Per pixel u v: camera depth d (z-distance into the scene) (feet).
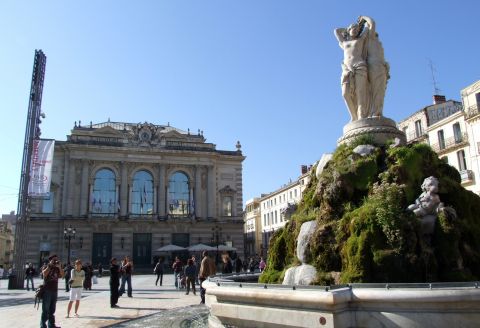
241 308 24.57
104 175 202.59
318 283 30.66
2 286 126.31
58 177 196.03
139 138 208.85
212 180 216.54
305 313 21.50
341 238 31.94
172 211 208.64
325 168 41.60
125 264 77.61
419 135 157.48
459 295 19.15
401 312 20.13
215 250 187.32
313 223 36.01
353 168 36.91
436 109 155.53
